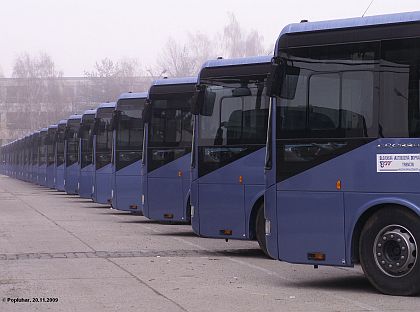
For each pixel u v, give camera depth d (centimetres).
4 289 1514
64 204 4875
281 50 1584
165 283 1602
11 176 12525
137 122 3534
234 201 2097
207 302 1370
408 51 1424
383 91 1444
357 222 1466
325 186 1505
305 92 1545
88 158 4919
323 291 1505
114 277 1684
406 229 1412
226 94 2142
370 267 1453
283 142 1568
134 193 3506
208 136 2161
